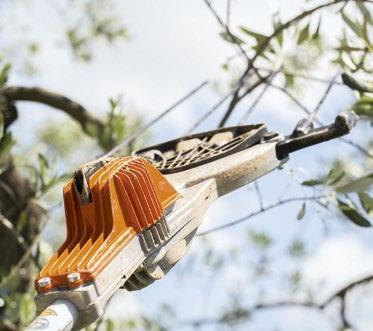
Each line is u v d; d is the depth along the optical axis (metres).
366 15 7.68
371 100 7.79
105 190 5.12
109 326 8.84
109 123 9.70
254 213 7.91
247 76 8.15
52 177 9.18
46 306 4.73
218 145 6.40
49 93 10.67
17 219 9.98
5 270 10.00
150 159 6.37
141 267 5.25
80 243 5.05
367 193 7.68
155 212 5.25
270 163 6.26
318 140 6.31
